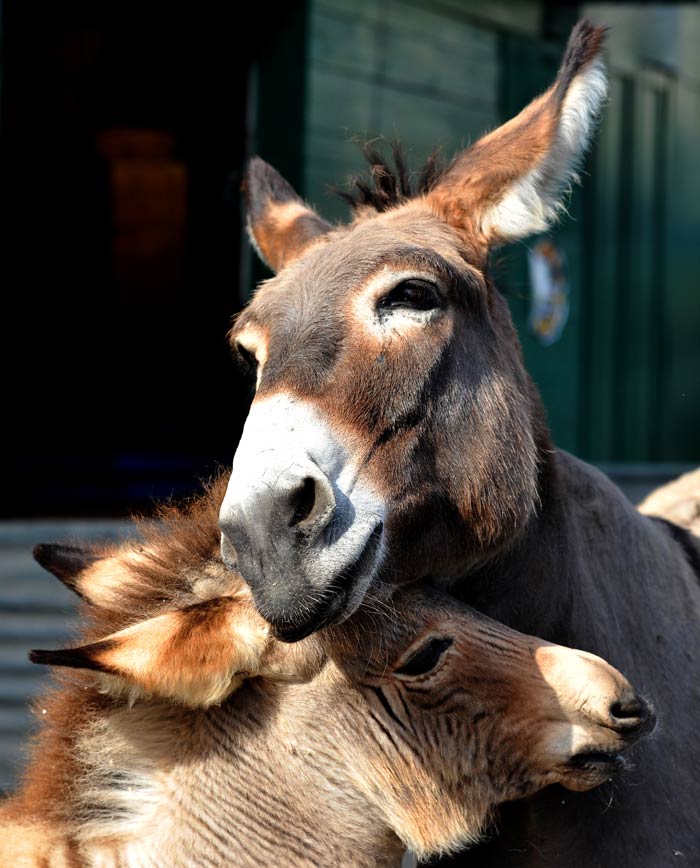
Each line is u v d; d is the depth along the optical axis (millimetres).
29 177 13422
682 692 3926
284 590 2930
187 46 11719
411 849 3430
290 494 2926
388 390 3225
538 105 3693
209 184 12734
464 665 3363
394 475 3221
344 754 3367
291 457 2973
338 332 3215
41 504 10375
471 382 3393
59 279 13703
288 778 3357
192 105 12617
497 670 3348
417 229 3529
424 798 3385
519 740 3344
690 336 13680
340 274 3301
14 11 11984
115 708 3402
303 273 3367
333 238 3623
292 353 3174
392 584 3297
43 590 8047
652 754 3740
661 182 12953
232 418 11992
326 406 3127
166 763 3400
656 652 3938
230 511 2943
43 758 3480
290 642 3043
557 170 3574
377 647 3344
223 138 12180
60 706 3500
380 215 3723
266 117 9438
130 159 13641
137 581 3551
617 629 3869
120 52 12516
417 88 10273
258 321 3344
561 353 11852
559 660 3318
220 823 3338
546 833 3660
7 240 13156
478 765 3377
